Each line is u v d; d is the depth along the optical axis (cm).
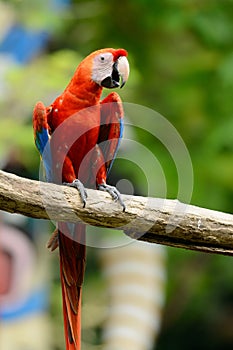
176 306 1617
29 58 1226
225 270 1578
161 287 1130
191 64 1448
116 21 1453
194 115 1444
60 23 1276
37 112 770
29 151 1130
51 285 1217
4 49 1216
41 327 1132
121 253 1111
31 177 1142
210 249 745
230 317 1659
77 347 759
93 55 788
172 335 1667
